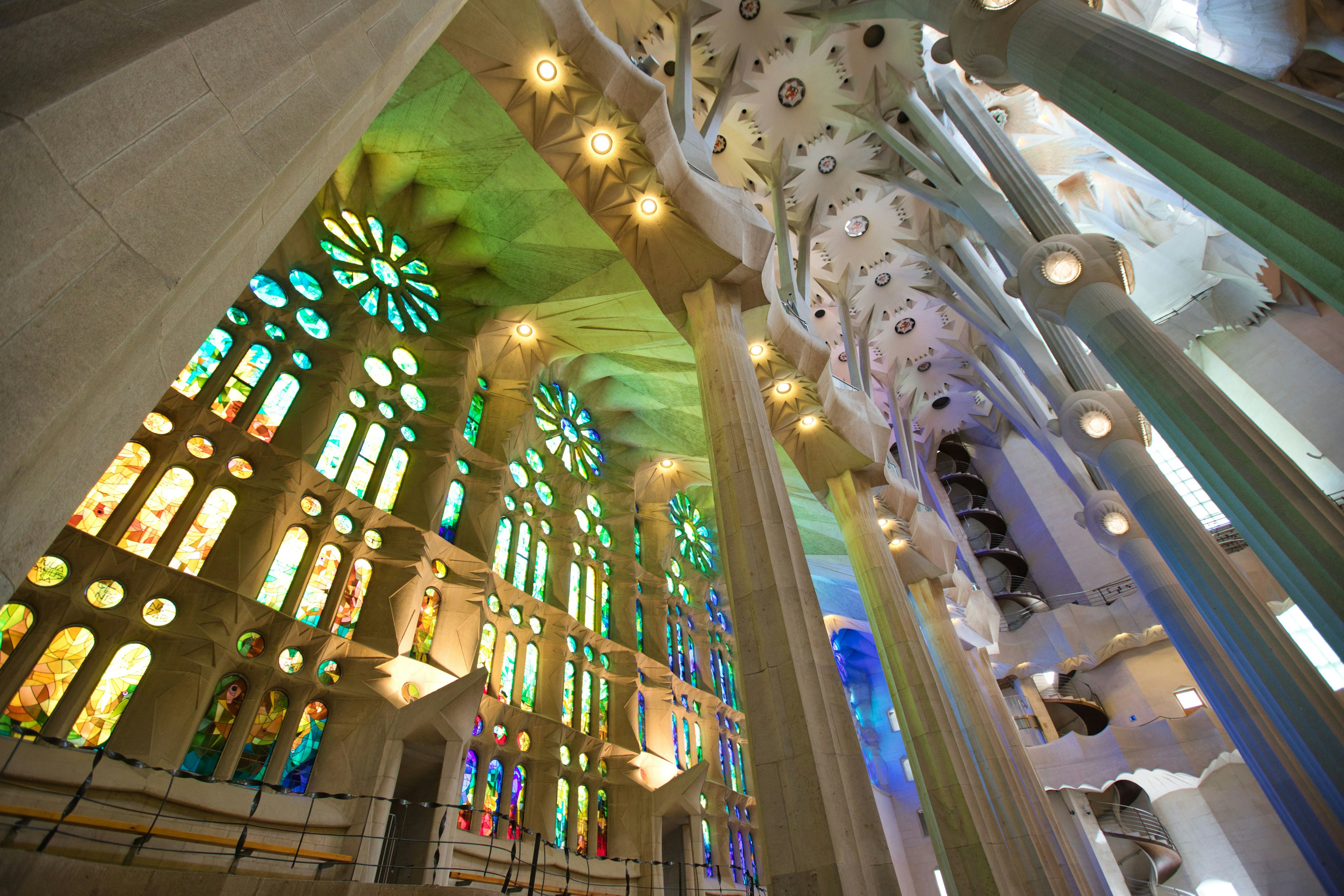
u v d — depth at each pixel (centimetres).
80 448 234
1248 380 2086
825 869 632
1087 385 1416
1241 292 2078
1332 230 501
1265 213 544
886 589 1520
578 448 2294
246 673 1086
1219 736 2028
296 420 1322
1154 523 1089
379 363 1602
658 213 1159
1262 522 732
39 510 215
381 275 1719
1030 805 1673
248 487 1188
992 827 1238
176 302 275
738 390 1029
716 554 2831
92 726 891
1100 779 2169
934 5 914
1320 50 1288
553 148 1122
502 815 1195
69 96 219
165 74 259
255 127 303
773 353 1427
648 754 1869
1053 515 3059
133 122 243
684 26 1592
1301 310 2003
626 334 1900
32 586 887
